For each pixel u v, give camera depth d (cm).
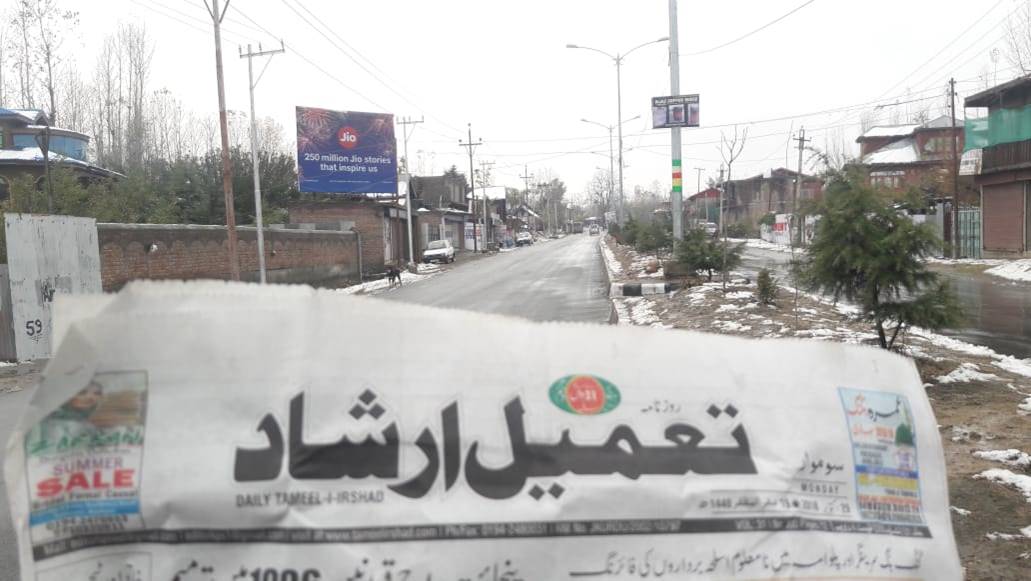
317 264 3231
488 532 184
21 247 1457
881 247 803
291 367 187
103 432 182
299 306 191
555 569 186
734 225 6681
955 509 465
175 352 185
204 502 179
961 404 724
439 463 187
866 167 872
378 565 180
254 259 2642
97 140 4559
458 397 191
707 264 2070
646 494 192
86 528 181
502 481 188
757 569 194
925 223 811
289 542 180
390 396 189
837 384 215
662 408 201
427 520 183
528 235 9688
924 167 5259
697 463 198
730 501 197
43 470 181
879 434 214
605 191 15125
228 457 182
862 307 854
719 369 208
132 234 1952
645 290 2058
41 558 180
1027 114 2781
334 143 3806
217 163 3619
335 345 190
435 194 7756
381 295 2705
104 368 183
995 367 910
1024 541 417
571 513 188
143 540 180
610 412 198
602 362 201
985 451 578
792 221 1838
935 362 877
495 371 195
